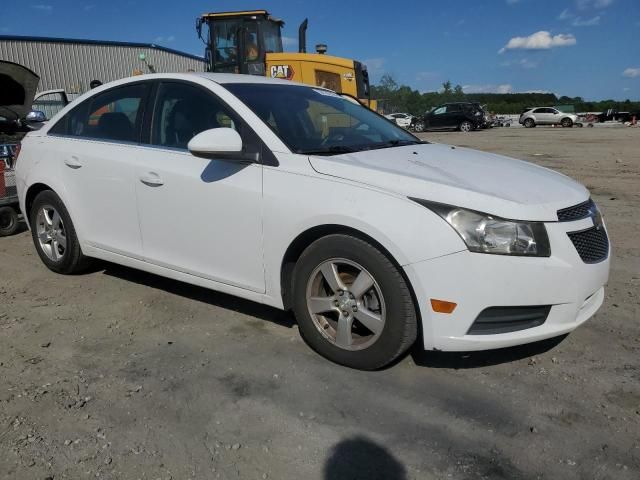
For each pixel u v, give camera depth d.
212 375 3.17
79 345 3.53
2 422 2.71
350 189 3.04
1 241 6.06
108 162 4.12
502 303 2.81
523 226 2.81
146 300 4.26
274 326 3.81
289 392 3.00
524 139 22.06
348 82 12.13
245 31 11.86
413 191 2.92
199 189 3.60
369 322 3.09
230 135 3.32
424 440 2.60
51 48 33.25
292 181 3.23
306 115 3.88
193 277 3.81
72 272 4.79
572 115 39.06
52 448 2.53
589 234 3.08
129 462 2.45
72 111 4.64
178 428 2.69
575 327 3.03
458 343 2.87
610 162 12.61
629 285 4.52
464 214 2.81
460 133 30.00
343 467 2.43
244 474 2.38
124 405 2.87
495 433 2.65
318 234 3.22
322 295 3.32
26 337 3.63
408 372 3.20
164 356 3.39
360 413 2.81
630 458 2.47
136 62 36.56
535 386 3.05
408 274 2.87
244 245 3.46
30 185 4.74
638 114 44.19
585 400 2.92
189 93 3.91
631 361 3.32
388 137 4.16
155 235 3.92
